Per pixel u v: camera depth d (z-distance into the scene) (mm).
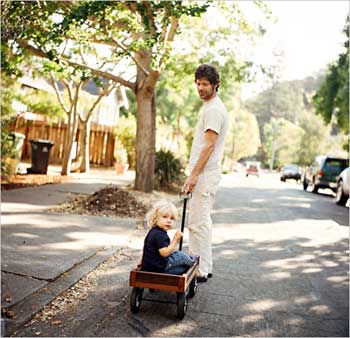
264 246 6906
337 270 5699
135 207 9070
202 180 4762
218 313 3996
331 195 19641
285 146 68625
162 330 3582
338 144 60000
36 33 8812
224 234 7703
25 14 5355
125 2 8953
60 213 8172
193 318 3846
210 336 3533
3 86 11461
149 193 11352
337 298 4598
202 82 4715
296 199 15344
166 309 4000
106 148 25156
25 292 4020
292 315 4066
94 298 4141
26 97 17812
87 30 9781
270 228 8602
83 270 4871
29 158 23891
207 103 4816
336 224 9656
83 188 11992
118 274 4887
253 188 19625
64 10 8547
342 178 14602
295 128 67250
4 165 11867
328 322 3949
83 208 8711
